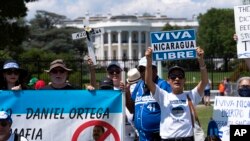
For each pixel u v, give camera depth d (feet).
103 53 500.74
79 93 28.91
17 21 141.49
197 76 133.80
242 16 34.78
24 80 31.22
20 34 126.93
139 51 499.10
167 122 28.09
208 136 29.09
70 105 28.86
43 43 334.03
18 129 28.68
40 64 113.91
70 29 341.21
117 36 499.51
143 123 30.12
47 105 28.81
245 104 31.78
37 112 28.78
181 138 27.91
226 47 348.18
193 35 29.58
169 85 30.17
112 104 28.91
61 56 186.50
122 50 497.46
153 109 29.99
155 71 30.55
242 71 108.06
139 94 30.53
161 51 29.81
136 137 34.55
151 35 29.84
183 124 27.94
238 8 34.86
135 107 30.81
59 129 28.86
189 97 28.45
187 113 28.07
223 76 139.33
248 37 34.71
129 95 31.91
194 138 28.25
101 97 28.96
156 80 30.66
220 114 32.04
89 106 28.89
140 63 30.50
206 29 375.66
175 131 27.94
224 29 358.23
